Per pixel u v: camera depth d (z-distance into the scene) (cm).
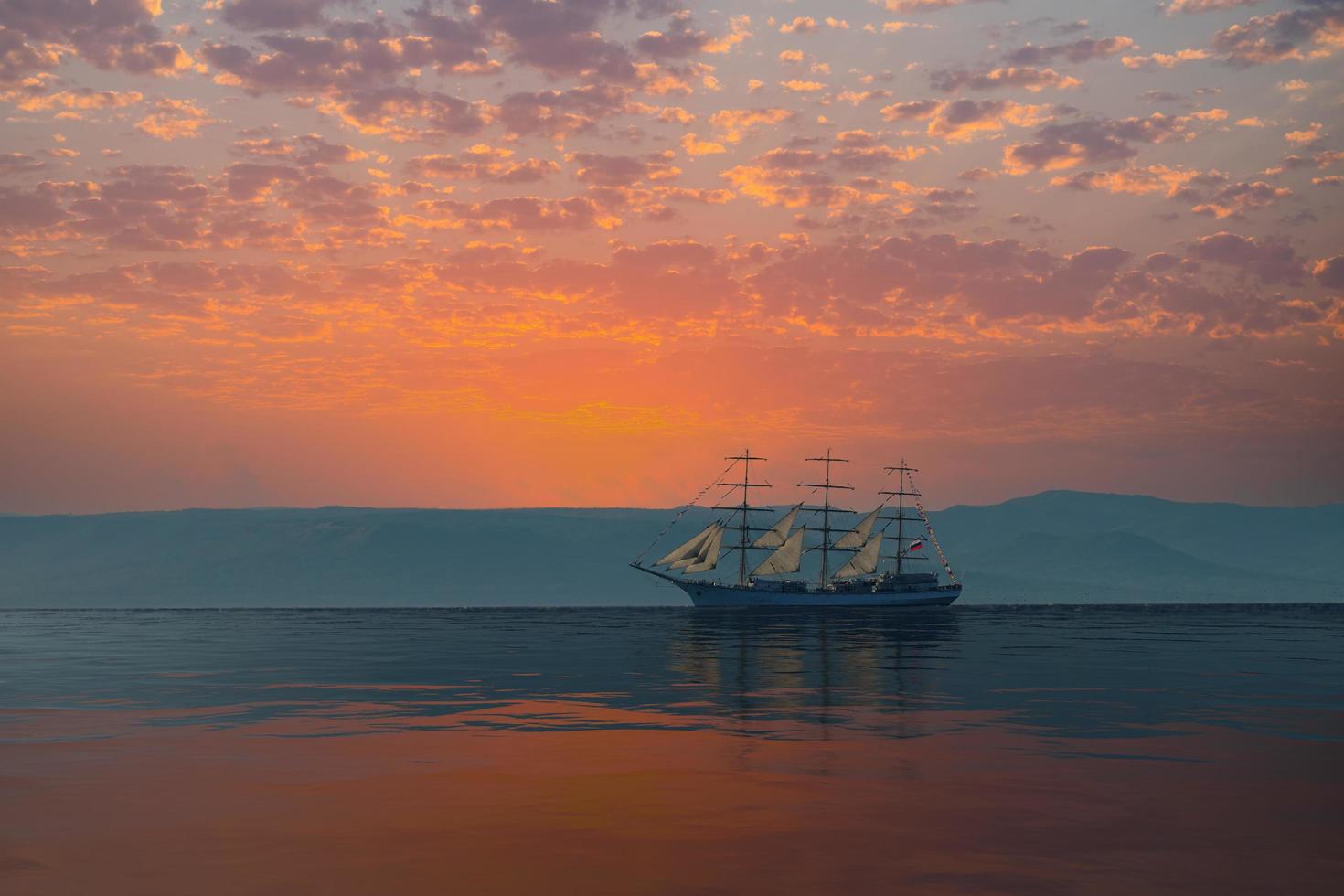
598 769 3030
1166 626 16512
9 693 5147
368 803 2575
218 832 2294
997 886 1920
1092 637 11988
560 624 17538
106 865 2047
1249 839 2233
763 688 5481
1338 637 12150
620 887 1916
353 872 2000
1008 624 17125
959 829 2316
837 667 7012
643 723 4034
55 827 2338
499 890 1900
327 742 3531
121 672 6488
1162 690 5353
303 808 2517
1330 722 4062
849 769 3028
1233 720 4109
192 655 8338
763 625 16400
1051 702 4791
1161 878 1969
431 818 2419
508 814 2466
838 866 2044
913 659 7869
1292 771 3002
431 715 4300
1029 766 3072
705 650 9181
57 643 10288
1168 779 2875
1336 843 2206
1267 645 10094
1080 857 2108
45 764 3097
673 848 2164
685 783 2823
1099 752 3316
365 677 6184
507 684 5728
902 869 2025
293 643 10406
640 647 9638
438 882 1942
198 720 4094
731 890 1900
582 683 5791
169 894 1873
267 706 4612
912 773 2969
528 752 3322
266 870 2012
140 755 3259
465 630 14362
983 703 4753
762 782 2842
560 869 2027
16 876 1977
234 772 2986
